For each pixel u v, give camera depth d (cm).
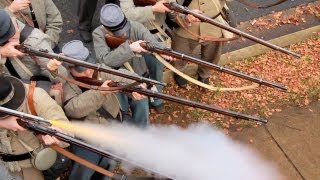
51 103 207
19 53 212
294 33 390
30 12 249
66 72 231
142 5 266
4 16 208
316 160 308
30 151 212
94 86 222
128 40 246
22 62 221
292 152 313
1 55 213
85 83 229
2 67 220
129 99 270
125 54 242
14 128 194
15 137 207
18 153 212
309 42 387
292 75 363
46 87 219
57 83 227
